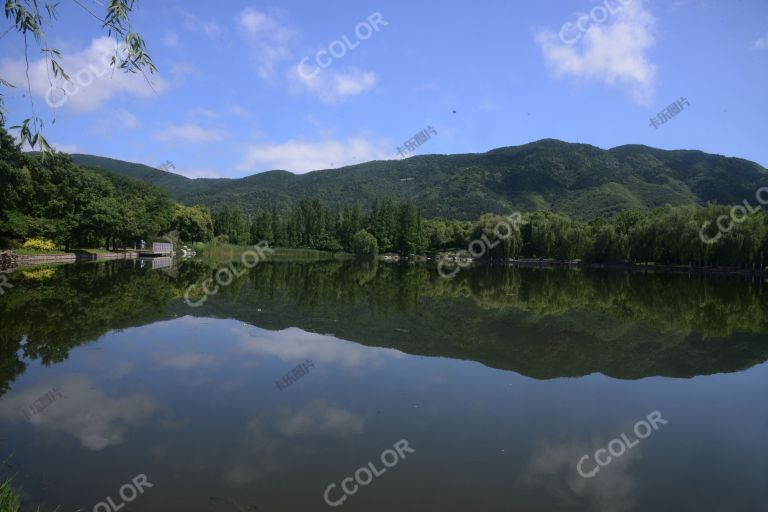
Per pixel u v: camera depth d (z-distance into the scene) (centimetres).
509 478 712
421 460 761
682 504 658
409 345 1541
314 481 688
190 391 1060
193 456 757
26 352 1346
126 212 6456
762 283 4553
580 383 1200
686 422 959
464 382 1173
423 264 7762
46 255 4666
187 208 9538
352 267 6156
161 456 755
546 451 810
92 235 5475
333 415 940
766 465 779
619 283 4300
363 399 1035
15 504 550
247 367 1252
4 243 4453
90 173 5981
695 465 776
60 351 1362
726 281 4750
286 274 4325
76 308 2005
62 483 671
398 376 1207
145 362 1274
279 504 627
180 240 9250
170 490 657
